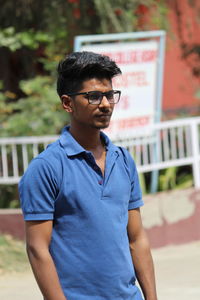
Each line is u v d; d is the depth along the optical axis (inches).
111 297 162.6
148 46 475.5
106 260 162.1
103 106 165.3
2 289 357.7
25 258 408.5
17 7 544.1
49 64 529.0
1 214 426.3
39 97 504.7
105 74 166.2
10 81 577.6
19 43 523.8
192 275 371.2
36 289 354.9
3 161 447.5
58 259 163.0
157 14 553.0
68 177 162.7
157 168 472.7
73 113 168.7
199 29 636.7
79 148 165.5
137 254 176.9
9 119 489.4
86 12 539.2
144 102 476.1
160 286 350.0
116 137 464.1
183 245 452.8
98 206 163.0
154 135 478.6
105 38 454.6
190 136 482.9
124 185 169.2
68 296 162.1
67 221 162.6
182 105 629.9
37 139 445.4
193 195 458.3
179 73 626.2
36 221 161.8
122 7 532.1
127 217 170.7
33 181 162.1
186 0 622.5
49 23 538.3
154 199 449.4
